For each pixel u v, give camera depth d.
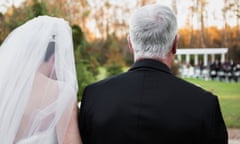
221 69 20.58
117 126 1.69
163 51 1.74
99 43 22.48
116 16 24.06
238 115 11.95
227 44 23.45
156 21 1.71
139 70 1.78
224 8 23.45
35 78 2.02
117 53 21.64
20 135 1.94
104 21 23.77
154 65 1.75
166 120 1.64
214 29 23.78
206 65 21.92
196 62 22.70
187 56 22.56
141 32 1.72
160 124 1.64
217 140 1.64
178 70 18.33
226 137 1.66
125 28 23.81
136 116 1.67
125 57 21.64
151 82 1.73
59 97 1.96
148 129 1.65
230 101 14.24
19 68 2.04
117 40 23.08
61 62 2.12
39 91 1.98
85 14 22.47
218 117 1.67
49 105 1.94
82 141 1.89
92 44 22.14
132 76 1.78
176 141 1.62
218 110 1.68
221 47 23.56
